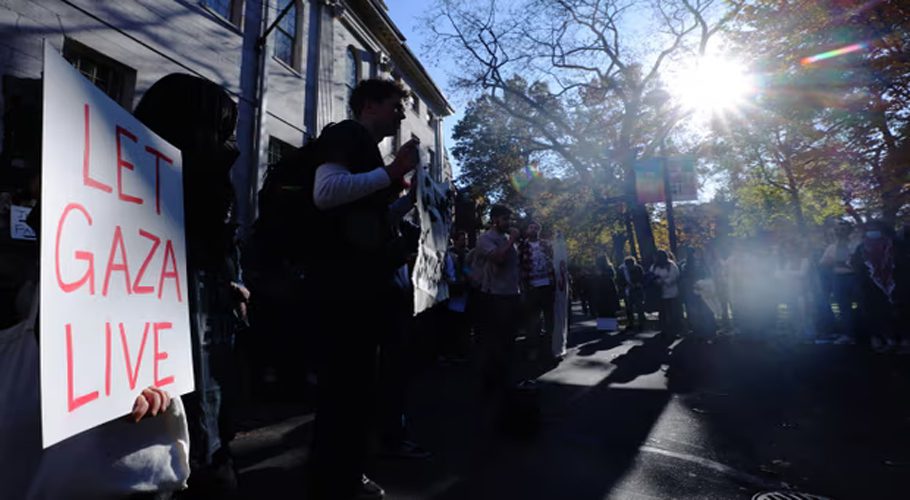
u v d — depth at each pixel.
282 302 2.16
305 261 2.03
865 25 9.21
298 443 3.65
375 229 2.03
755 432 4.02
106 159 1.21
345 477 1.94
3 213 2.99
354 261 1.98
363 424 2.00
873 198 13.62
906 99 10.18
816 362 7.25
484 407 4.86
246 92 10.41
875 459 3.35
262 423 4.16
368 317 2.00
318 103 12.94
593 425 4.25
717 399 5.18
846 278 8.99
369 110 2.43
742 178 23.42
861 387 5.55
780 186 23.39
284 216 2.03
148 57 8.11
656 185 19.59
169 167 1.53
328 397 1.97
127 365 1.22
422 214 3.27
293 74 12.09
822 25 9.50
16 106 2.72
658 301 11.23
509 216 5.33
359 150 2.03
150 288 1.36
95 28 7.21
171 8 8.61
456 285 7.91
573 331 13.38
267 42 10.99
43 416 0.92
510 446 3.66
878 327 8.31
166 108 1.79
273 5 11.34
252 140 10.54
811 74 10.33
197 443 1.61
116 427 1.32
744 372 6.70
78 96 1.12
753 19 10.39
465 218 20.44
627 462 3.34
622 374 6.72
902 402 4.82
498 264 5.34
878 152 11.77
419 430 4.09
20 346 1.32
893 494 2.79
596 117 23.42
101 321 1.14
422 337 7.08
